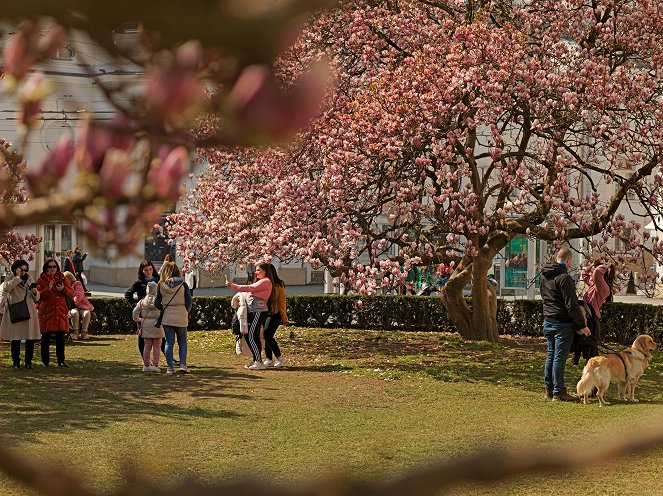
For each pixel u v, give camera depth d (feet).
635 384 42.68
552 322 43.01
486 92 56.18
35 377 49.37
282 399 42.83
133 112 2.81
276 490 2.31
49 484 2.50
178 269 52.21
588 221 58.44
